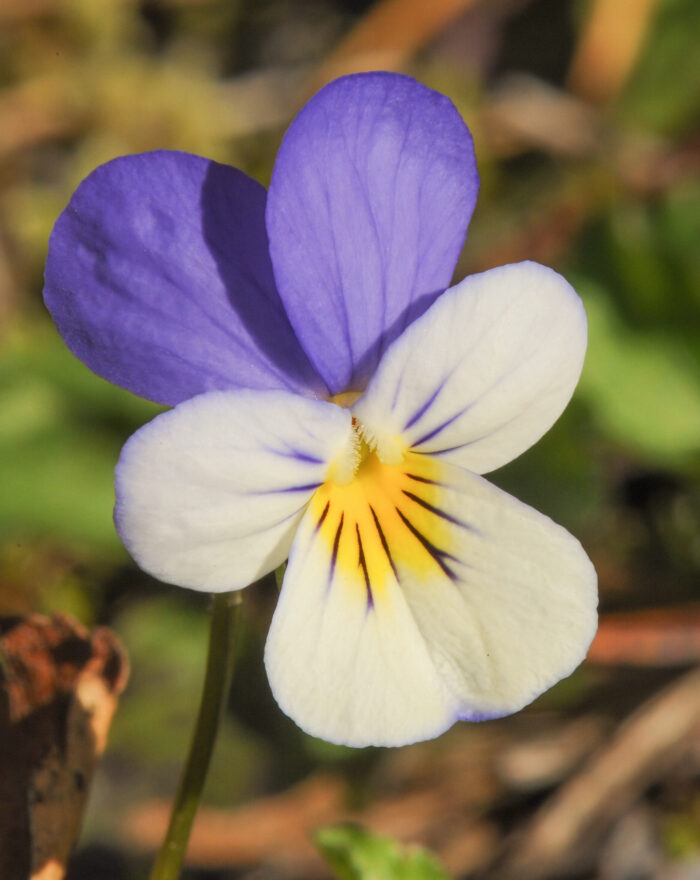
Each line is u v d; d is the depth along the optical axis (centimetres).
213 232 13
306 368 14
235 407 13
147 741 18
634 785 18
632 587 19
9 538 19
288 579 13
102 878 18
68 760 15
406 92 13
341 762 18
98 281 13
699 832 18
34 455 18
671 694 18
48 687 15
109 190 13
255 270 14
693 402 19
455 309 13
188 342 13
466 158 14
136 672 18
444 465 14
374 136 13
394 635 14
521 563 13
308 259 13
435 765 18
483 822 18
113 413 18
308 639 13
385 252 13
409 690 13
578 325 13
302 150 13
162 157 13
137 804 18
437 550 14
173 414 13
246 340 14
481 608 13
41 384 19
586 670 19
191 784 14
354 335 14
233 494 13
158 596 19
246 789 18
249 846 18
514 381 13
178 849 14
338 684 13
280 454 13
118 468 13
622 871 18
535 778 18
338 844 16
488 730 19
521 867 18
